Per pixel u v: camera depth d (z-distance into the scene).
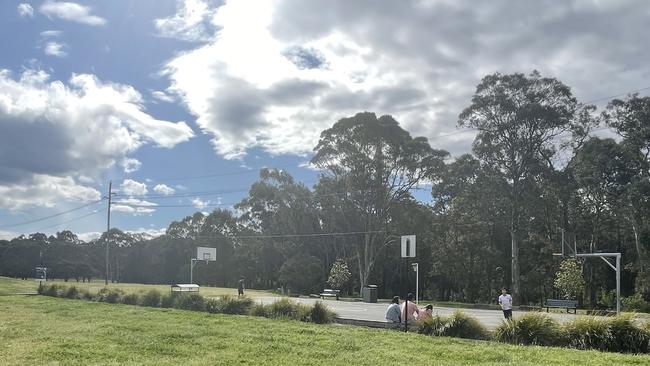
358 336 15.30
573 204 61.16
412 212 69.88
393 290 82.19
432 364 10.59
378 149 67.00
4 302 32.66
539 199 59.03
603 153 54.97
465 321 15.91
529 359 11.16
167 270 110.62
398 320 19.94
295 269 72.56
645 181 51.12
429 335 15.98
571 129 56.53
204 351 12.38
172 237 111.69
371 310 33.94
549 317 14.82
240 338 14.66
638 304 48.06
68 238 137.12
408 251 17.91
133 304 31.42
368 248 70.00
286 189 81.44
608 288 62.31
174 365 10.49
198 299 27.62
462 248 66.69
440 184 74.44
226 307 25.59
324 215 77.31
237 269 96.75
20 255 125.69
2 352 12.17
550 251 62.28
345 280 66.25
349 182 67.94
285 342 13.88
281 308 22.97
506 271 68.38
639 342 13.05
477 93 58.22
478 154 58.97
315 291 72.50
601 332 13.51
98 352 12.13
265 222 89.38
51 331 16.34
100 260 131.50
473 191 62.53
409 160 66.75
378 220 69.25
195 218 110.88
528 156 57.56
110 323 18.88
